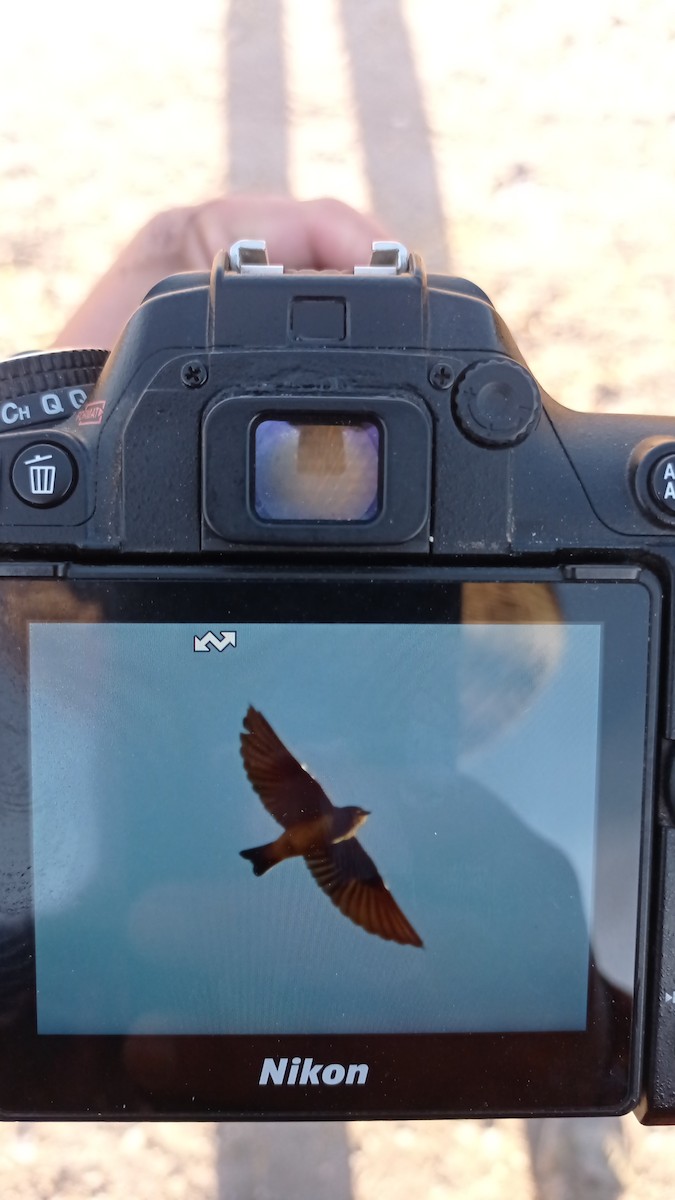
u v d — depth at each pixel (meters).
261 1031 0.20
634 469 0.20
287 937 0.20
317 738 0.20
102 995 0.20
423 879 0.20
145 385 0.20
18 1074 0.20
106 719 0.20
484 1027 0.20
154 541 0.20
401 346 0.20
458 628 0.20
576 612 0.20
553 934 0.20
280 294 0.20
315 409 0.19
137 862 0.20
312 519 0.20
